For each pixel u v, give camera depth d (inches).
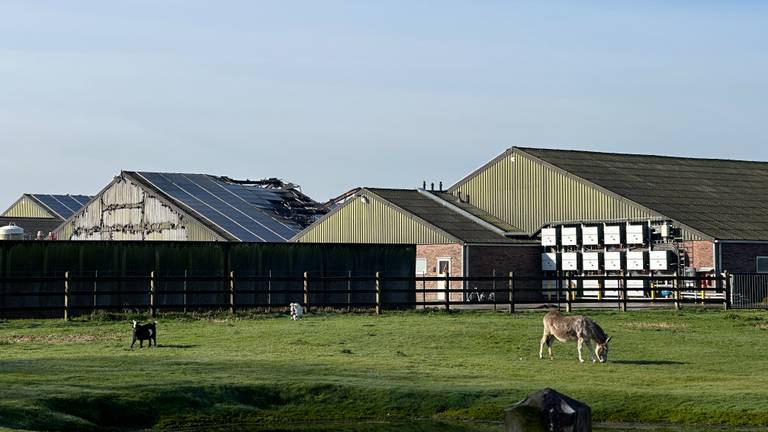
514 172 3253.0
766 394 1144.8
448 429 1044.5
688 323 1902.1
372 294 2474.2
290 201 3499.0
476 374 1263.5
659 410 1093.1
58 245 2044.8
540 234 3063.5
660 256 2738.7
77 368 1235.9
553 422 628.7
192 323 1800.0
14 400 1031.6
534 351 1492.4
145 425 1045.8
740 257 2728.8
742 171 3656.5
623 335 1684.3
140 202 3191.4
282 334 1631.4
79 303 2048.5
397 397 1129.4
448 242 2930.6
